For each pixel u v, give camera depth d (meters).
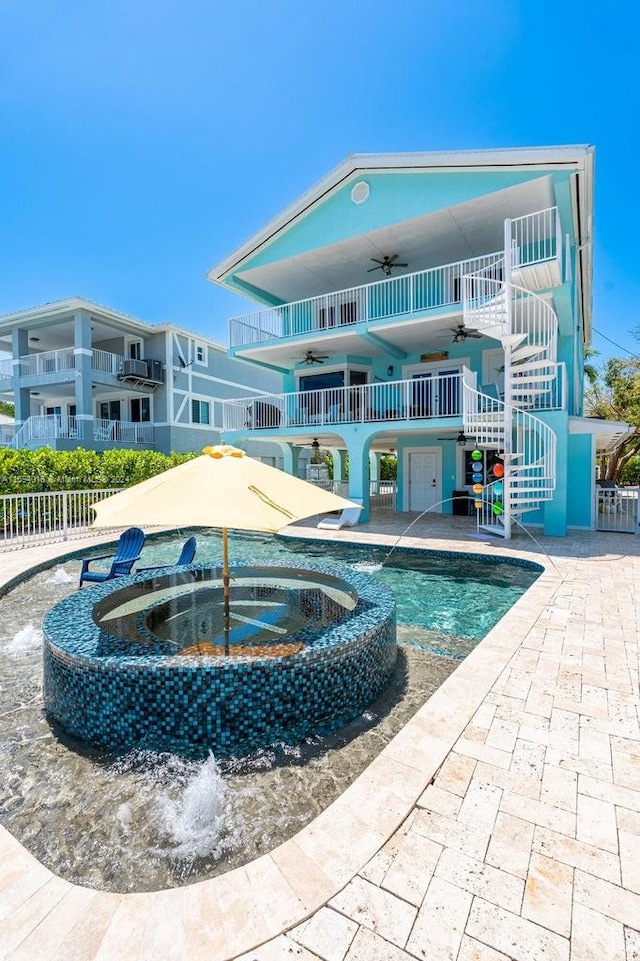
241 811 2.71
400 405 15.80
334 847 2.14
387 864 2.05
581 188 10.83
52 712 3.76
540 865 2.05
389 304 14.98
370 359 16.95
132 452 16.06
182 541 12.68
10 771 3.11
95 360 21.27
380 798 2.44
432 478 16.55
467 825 2.28
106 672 3.41
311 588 5.96
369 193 13.09
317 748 3.31
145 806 2.77
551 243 11.22
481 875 2.00
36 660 4.95
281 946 1.72
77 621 4.21
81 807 2.77
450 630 5.77
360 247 14.12
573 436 12.23
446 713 3.28
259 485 3.82
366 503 13.73
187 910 1.86
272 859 2.08
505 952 1.69
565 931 1.76
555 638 4.69
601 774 2.65
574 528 12.22
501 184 11.15
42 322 21.44
